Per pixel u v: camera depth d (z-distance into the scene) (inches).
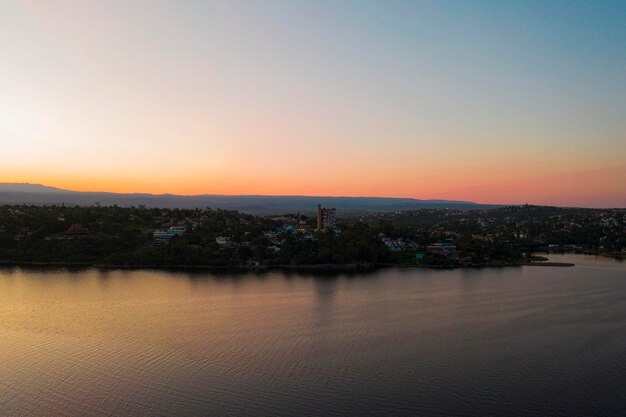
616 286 7765.8
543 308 6166.3
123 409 3366.1
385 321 5477.4
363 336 4911.4
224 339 4768.7
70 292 6879.9
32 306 6033.5
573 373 4033.0
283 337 4849.9
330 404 3469.5
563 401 3558.1
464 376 3944.4
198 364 4121.6
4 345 4564.5
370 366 4121.6
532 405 3494.1
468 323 5428.2
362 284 7800.2
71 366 4065.0
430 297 6791.3
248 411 3361.2
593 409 3452.3
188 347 4527.6
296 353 4402.1
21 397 3528.5
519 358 4343.0
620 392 3698.3
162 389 3656.5
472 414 3368.6
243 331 5034.5
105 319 5452.8
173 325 5236.2
